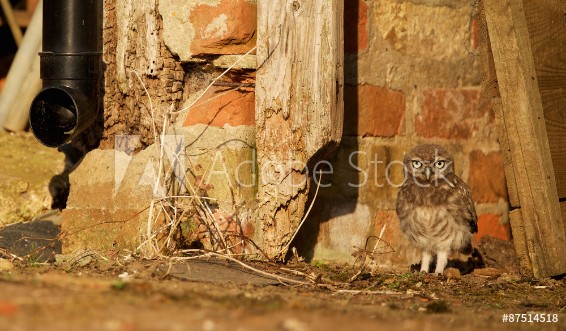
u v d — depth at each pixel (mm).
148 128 11117
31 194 12688
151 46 11023
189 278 9172
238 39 10602
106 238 10664
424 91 12719
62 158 13828
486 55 11508
